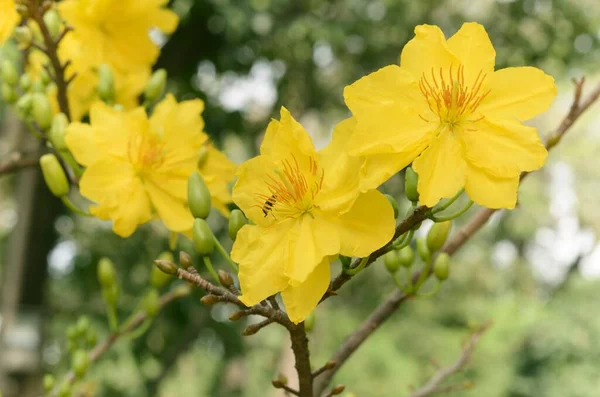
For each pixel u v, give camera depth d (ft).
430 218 0.85
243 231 0.87
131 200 1.04
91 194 1.03
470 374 5.85
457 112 0.85
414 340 6.23
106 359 3.51
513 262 7.79
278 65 3.38
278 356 6.14
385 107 0.84
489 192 0.84
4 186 4.23
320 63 3.48
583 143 6.95
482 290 6.83
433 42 0.87
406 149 0.83
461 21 3.53
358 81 0.84
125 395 3.87
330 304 5.82
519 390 6.11
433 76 0.86
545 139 1.16
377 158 0.83
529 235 7.01
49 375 1.23
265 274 0.86
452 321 6.48
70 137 1.05
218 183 1.08
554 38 3.43
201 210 0.92
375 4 3.33
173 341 3.65
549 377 6.07
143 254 3.32
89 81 1.23
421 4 3.45
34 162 1.35
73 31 1.22
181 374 6.90
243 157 3.97
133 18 1.22
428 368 6.04
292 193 0.86
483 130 0.85
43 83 1.21
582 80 1.12
